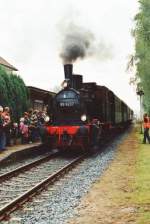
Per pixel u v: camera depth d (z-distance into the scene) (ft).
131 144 98.78
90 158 71.72
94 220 29.63
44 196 39.58
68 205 35.32
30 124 85.81
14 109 83.15
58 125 80.07
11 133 80.89
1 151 67.36
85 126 75.25
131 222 28.86
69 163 61.05
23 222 30.35
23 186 45.44
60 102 80.38
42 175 53.42
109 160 67.77
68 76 84.48
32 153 77.41
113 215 30.94
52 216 31.78
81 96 80.23
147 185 42.63
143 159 65.05
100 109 91.04
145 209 32.65
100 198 37.04
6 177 50.21
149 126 100.58
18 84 86.48
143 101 131.54
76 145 76.54
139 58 102.94
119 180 46.68
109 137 114.73
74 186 44.68
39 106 112.16
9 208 33.60
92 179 49.06
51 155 75.36
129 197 37.19
